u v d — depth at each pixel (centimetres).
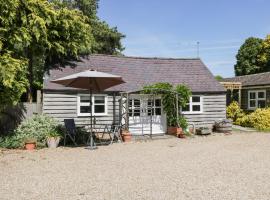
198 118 2358
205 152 1462
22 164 1209
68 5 3050
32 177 1002
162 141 1878
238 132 2338
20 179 978
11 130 1773
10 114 1841
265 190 842
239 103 3012
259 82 2878
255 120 2586
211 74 2555
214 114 2405
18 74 1627
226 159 1285
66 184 916
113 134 1888
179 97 2170
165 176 1005
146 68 2444
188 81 2417
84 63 2266
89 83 1677
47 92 1980
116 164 1200
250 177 984
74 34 2075
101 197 793
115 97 2156
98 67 2277
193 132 2248
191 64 2611
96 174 1038
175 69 2516
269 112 2561
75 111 2050
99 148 1612
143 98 2209
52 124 1780
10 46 1695
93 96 2092
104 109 2128
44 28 1809
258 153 1427
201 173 1043
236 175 1012
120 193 826
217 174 1027
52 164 1205
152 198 783
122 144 1756
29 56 2114
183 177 990
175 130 2128
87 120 2078
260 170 1083
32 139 1617
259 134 2198
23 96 2325
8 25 1655
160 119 2242
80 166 1166
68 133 1717
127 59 2467
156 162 1234
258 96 2933
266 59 4950
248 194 808
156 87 2117
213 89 2402
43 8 1845
